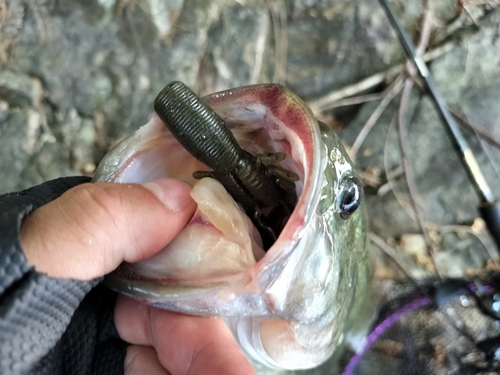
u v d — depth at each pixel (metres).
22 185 0.38
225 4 0.42
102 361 0.17
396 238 0.44
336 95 0.45
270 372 0.24
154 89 0.40
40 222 0.12
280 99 0.13
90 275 0.13
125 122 0.40
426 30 0.44
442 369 0.33
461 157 0.36
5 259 0.12
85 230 0.12
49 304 0.12
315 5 0.44
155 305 0.14
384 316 0.35
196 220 0.14
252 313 0.14
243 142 0.15
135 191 0.13
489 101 0.43
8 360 0.12
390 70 0.44
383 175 0.45
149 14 0.40
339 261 0.17
